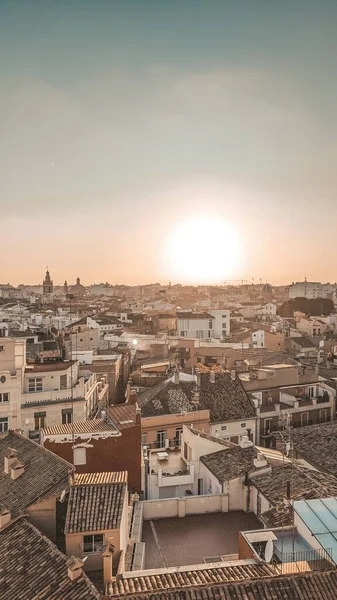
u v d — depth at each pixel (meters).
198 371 66.56
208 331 142.00
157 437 52.62
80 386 56.44
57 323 144.38
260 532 26.53
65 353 93.19
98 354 94.75
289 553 23.84
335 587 20.77
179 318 139.88
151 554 30.11
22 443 37.28
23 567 23.97
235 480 35.75
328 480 34.50
